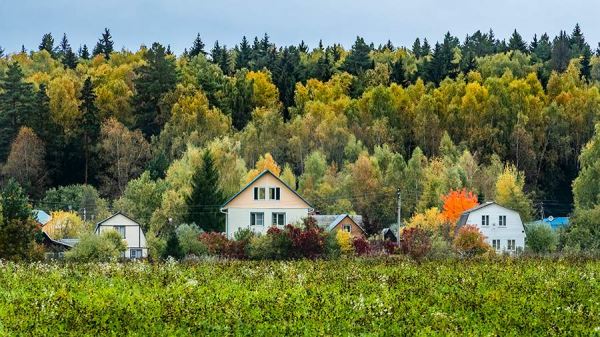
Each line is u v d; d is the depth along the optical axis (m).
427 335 27.62
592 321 29.95
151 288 38.97
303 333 27.77
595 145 141.38
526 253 88.31
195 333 27.62
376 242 91.38
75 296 35.25
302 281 42.81
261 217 103.12
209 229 122.75
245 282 42.50
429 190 150.38
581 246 109.31
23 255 74.19
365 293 38.66
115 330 27.66
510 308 33.25
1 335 25.80
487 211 114.31
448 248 85.19
